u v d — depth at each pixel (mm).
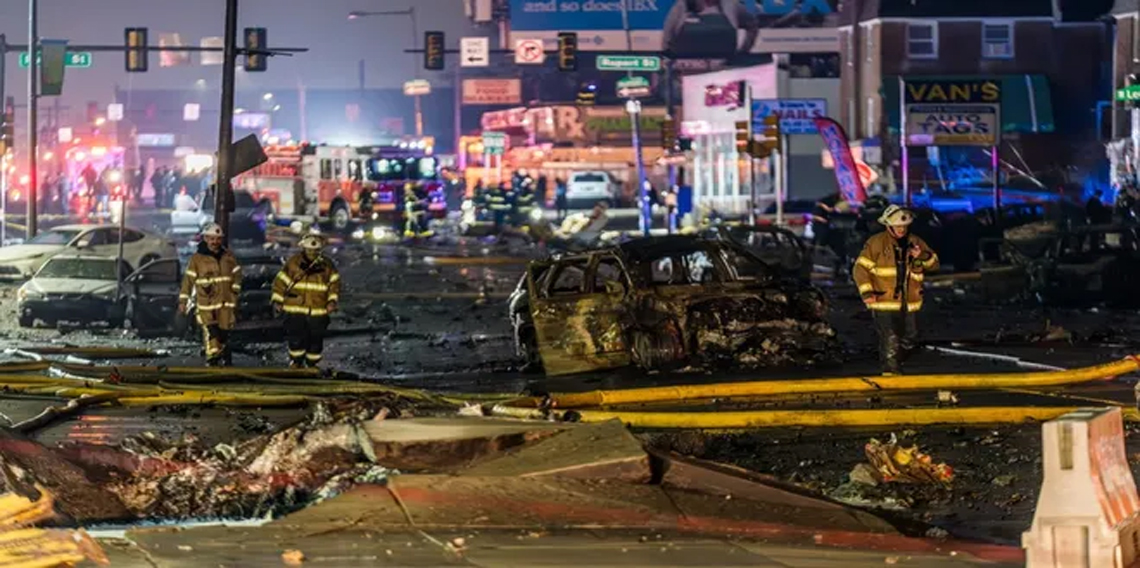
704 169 152250
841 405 30938
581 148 175750
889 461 22703
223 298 40750
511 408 25859
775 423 28219
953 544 18453
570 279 44844
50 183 167500
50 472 20438
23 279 72625
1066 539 15148
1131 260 59000
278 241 108062
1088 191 130375
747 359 38188
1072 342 43625
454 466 21547
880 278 34375
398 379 38938
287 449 22438
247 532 18797
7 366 38812
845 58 139625
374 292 70188
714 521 19219
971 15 132750
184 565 17234
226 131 52188
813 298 39562
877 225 80375
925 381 33062
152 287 54625
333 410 25094
